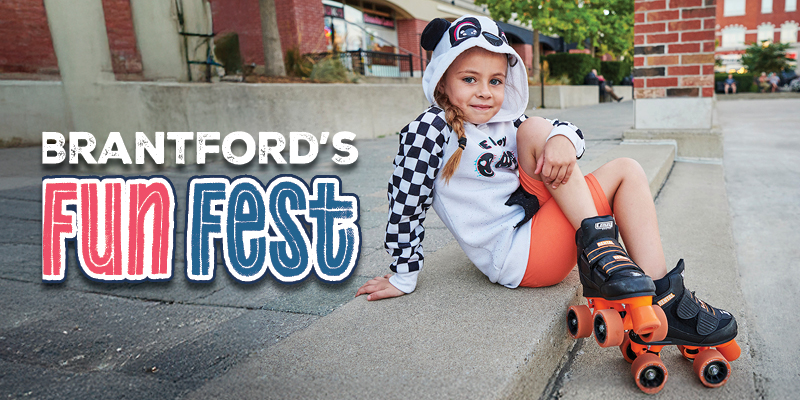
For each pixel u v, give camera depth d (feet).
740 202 11.72
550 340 4.47
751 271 7.63
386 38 58.39
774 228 9.66
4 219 10.03
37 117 22.21
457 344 4.18
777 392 4.47
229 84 20.22
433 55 4.86
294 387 3.73
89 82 17.44
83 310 5.95
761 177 14.34
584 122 28.78
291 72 29.07
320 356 4.14
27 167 16.75
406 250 5.12
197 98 18.89
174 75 21.49
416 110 29.96
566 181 4.55
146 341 5.15
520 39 76.59
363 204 10.48
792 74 94.12
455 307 4.90
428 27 4.72
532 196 4.97
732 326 4.23
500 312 4.73
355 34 51.16
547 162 4.42
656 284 4.20
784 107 46.34
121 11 20.49
